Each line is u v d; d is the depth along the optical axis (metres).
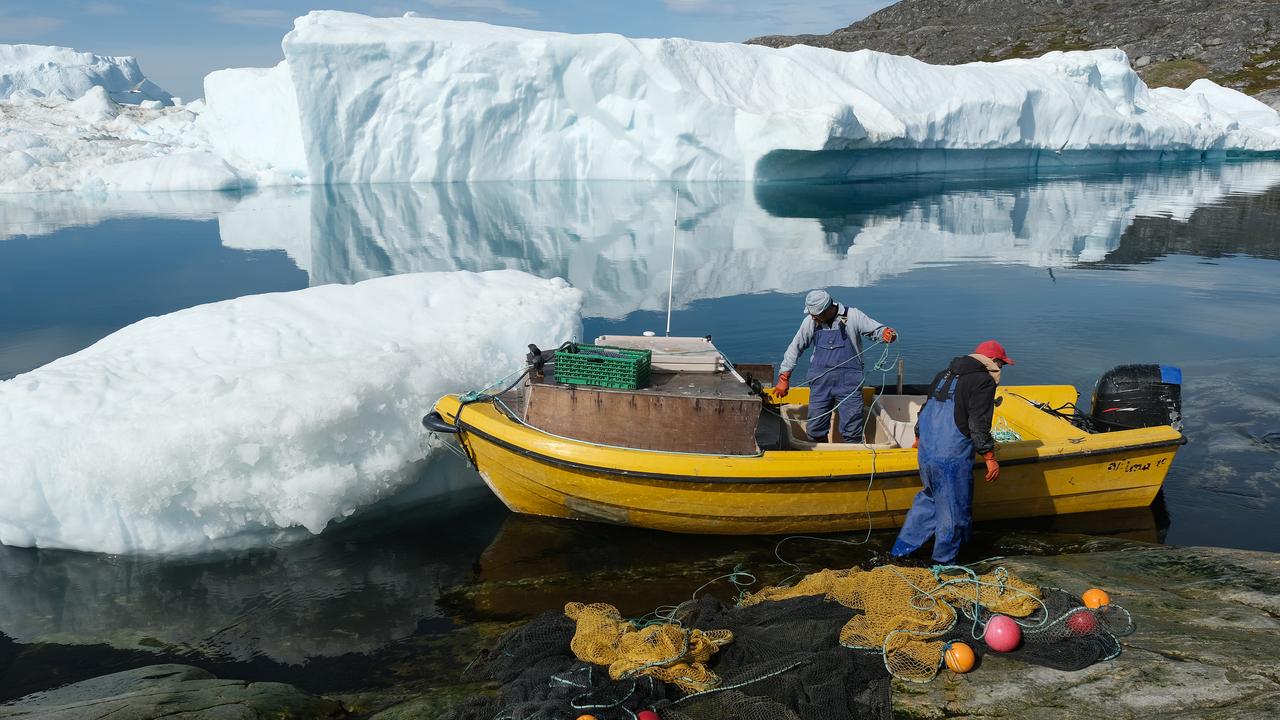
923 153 32.59
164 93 83.06
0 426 4.77
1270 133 44.25
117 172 26.39
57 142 29.34
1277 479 5.51
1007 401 5.78
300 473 4.80
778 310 10.26
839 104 26.80
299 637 3.91
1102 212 20.95
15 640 3.92
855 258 14.34
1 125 33.34
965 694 2.92
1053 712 2.78
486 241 16.34
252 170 27.52
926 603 3.48
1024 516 5.05
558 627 3.54
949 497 4.25
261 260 14.19
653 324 9.57
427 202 22.69
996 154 34.78
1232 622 3.33
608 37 27.28
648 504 4.73
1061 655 3.10
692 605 3.77
